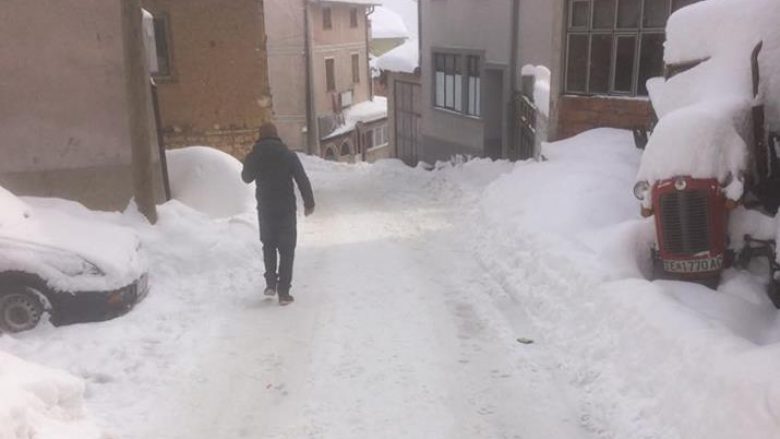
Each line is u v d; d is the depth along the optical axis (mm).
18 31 8180
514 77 15797
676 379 3857
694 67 6520
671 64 7203
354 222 10547
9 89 8258
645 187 5379
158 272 7086
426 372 4848
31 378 3863
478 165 13609
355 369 4941
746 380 3373
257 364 5059
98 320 5805
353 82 34312
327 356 5176
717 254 5105
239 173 10703
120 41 8609
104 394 4551
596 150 9094
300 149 29031
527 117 14539
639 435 3742
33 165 8484
